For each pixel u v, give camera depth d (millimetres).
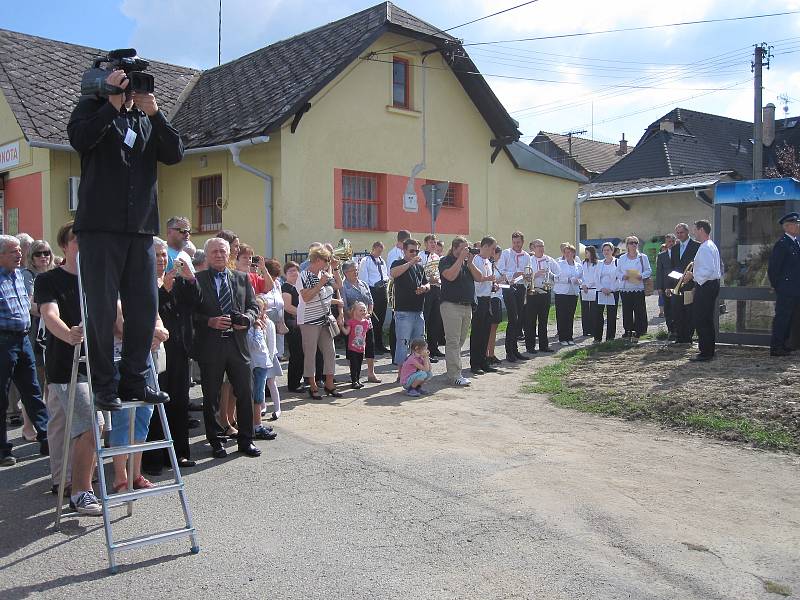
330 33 16469
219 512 5074
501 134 18125
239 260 7758
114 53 4078
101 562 4262
